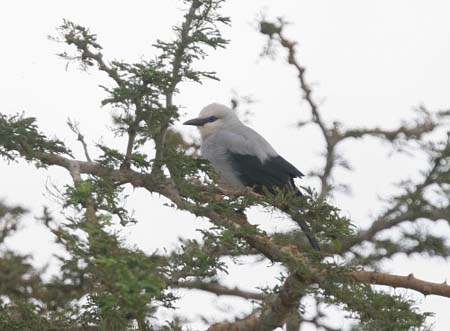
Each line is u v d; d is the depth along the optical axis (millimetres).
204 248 10352
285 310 13336
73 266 9578
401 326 10430
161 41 11102
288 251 11055
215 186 11664
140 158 11469
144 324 10609
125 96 10828
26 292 12133
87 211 9109
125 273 8086
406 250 19016
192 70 11195
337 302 10836
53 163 11594
